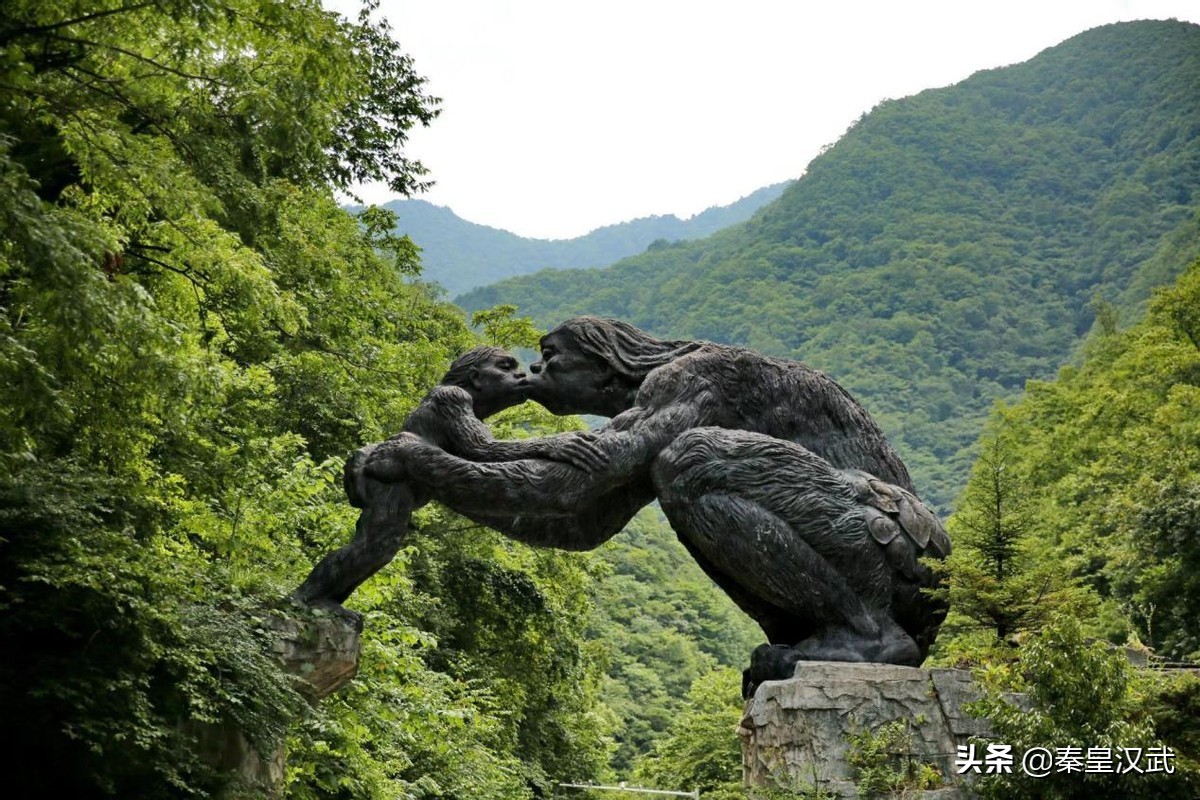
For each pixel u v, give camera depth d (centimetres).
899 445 10831
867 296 13950
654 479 977
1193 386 4509
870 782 888
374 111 2534
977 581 959
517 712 2852
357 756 1633
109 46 1183
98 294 904
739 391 1009
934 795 884
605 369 1038
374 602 1653
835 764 905
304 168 1914
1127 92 18288
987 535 1011
